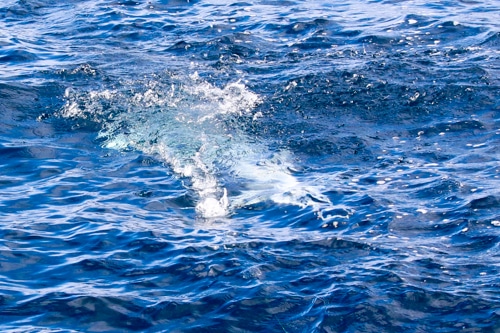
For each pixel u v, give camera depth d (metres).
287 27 25.08
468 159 16.05
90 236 13.31
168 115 18.94
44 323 10.84
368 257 12.30
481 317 10.59
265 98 19.83
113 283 11.85
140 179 15.75
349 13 26.48
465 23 24.61
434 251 12.41
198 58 22.81
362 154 16.72
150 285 11.77
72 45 24.17
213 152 16.94
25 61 22.64
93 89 20.48
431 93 19.58
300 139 17.55
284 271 12.00
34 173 16.05
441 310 10.80
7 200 14.79
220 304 11.17
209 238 13.19
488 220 13.25
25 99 19.83
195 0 28.36
